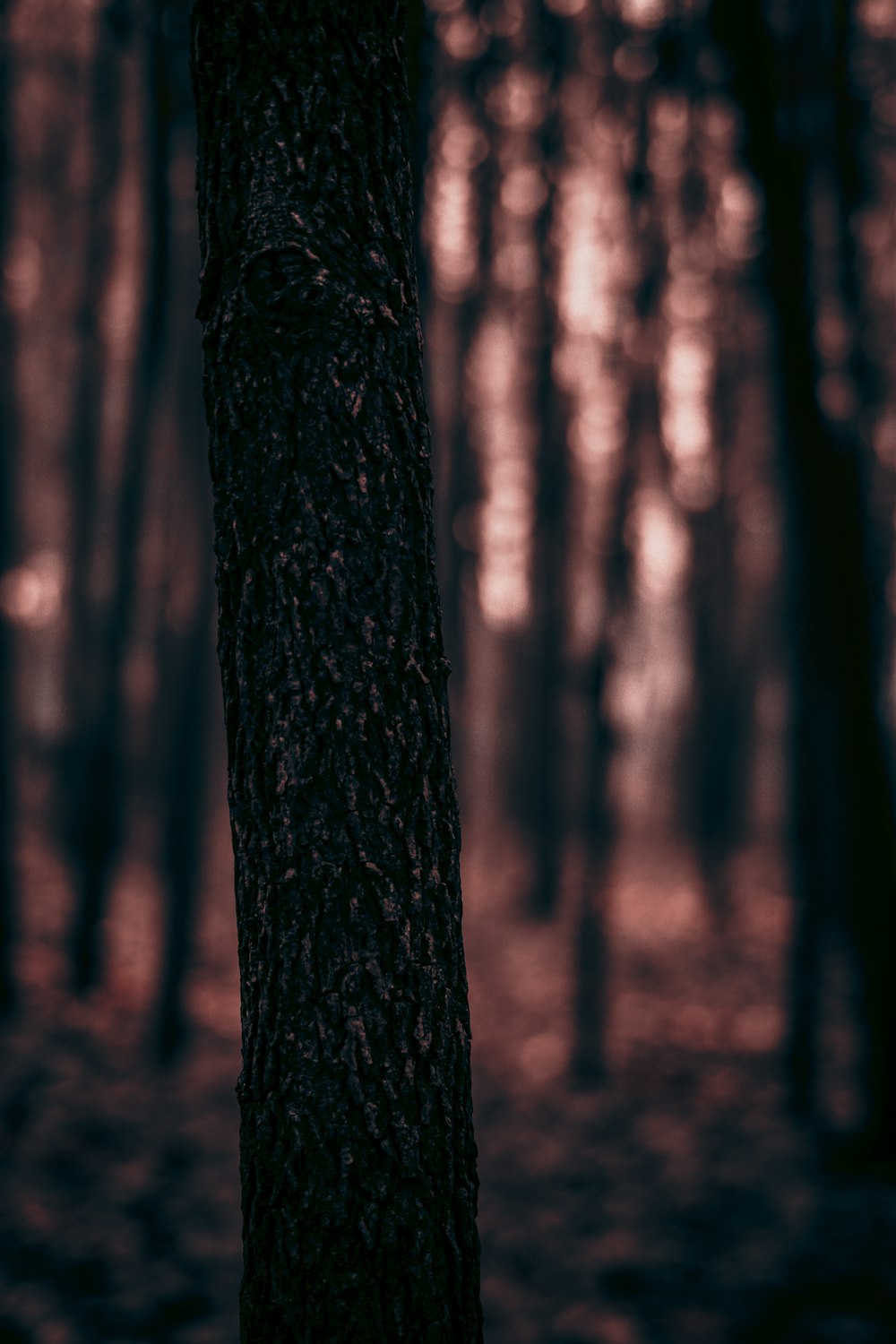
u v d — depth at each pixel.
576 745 15.98
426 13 7.52
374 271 2.03
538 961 11.93
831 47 7.40
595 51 10.51
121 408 14.13
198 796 8.54
